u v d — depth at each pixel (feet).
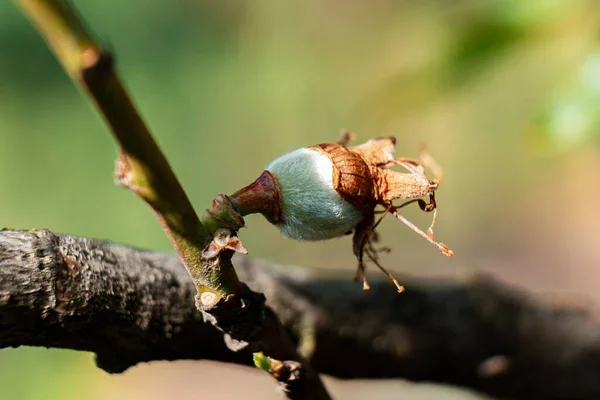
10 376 1.14
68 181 1.42
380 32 1.60
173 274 0.47
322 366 0.55
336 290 0.55
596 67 0.56
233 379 1.46
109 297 0.44
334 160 0.43
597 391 0.59
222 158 1.62
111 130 0.39
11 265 0.42
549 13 0.59
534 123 0.57
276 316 0.44
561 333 0.59
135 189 0.40
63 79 1.48
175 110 1.59
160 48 1.62
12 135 1.42
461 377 0.58
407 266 1.64
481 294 0.58
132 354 0.46
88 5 1.55
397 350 0.56
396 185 0.44
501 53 0.61
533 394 0.59
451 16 0.63
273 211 0.43
